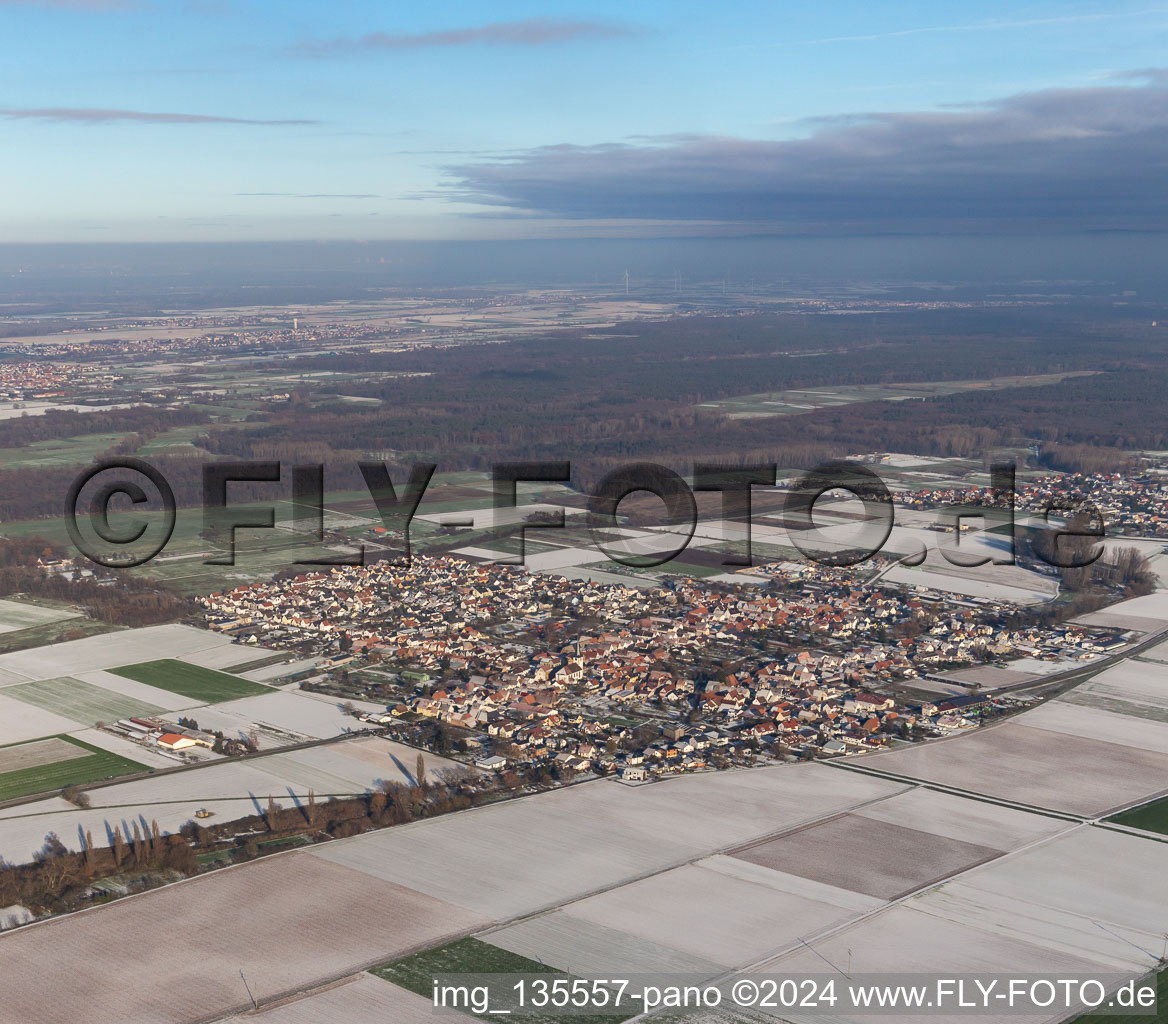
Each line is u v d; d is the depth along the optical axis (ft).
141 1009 481.05
